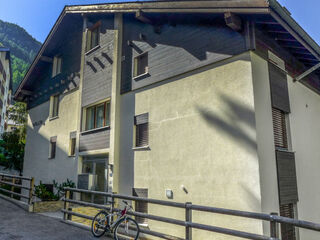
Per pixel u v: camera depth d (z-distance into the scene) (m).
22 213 9.71
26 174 18.33
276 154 7.55
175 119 9.11
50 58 17.22
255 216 4.32
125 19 12.12
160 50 10.09
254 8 6.81
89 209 10.45
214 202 7.58
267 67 8.03
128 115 10.97
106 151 11.38
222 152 7.63
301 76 9.23
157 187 9.27
